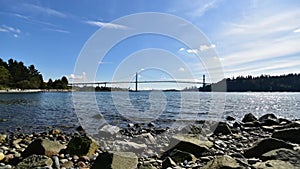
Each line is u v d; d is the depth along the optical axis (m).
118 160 6.11
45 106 29.86
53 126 14.97
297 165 5.69
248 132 12.71
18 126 15.00
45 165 6.02
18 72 107.50
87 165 6.81
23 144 9.65
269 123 14.81
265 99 56.38
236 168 5.34
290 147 7.05
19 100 43.09
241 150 8.41
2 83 97.88
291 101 48.47
